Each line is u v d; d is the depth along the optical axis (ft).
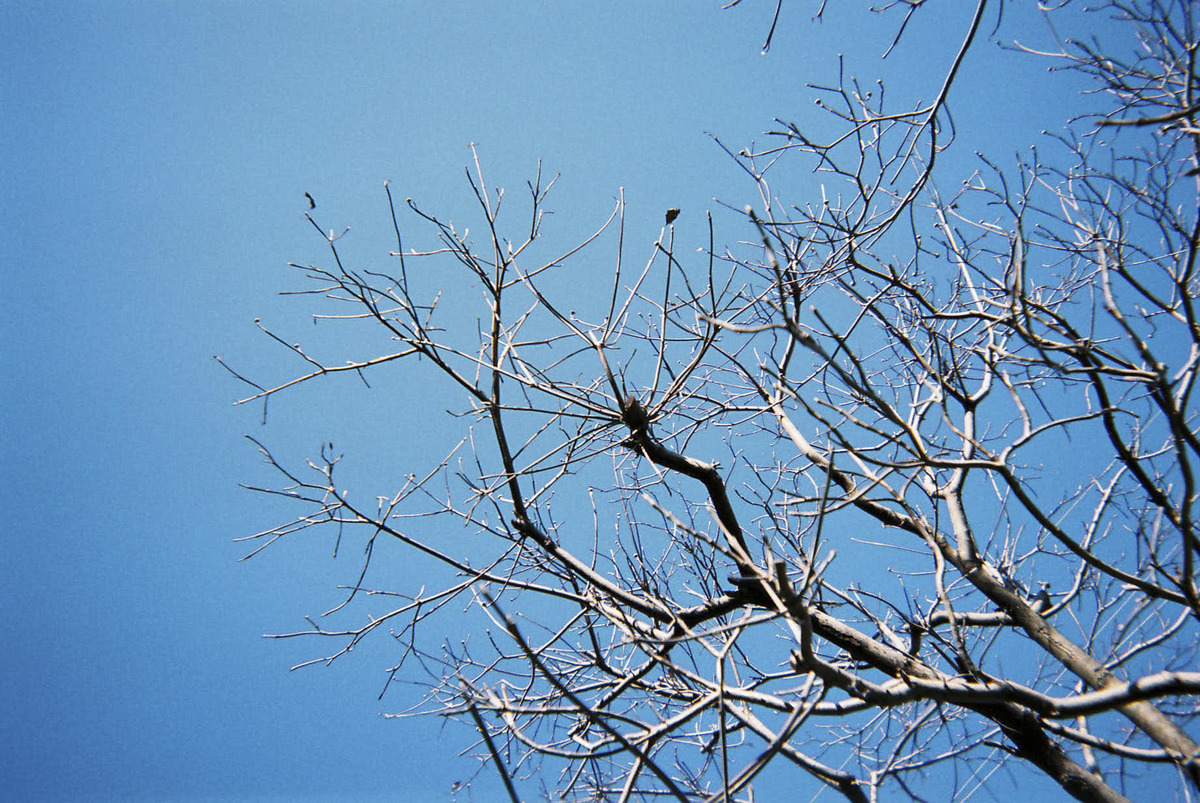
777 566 12.73
